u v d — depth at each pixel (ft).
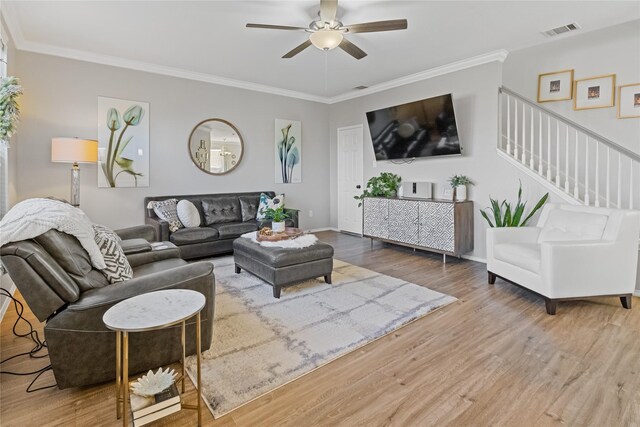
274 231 11.85
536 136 14.56
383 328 7.97
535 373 6.17
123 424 4.56
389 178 17.44
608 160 10.87
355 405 5.35
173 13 10.18
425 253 15.92
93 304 5.45
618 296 9.06
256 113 18.80
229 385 5.81
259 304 9.43
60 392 5.63
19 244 5.02
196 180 16.88
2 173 10.12
